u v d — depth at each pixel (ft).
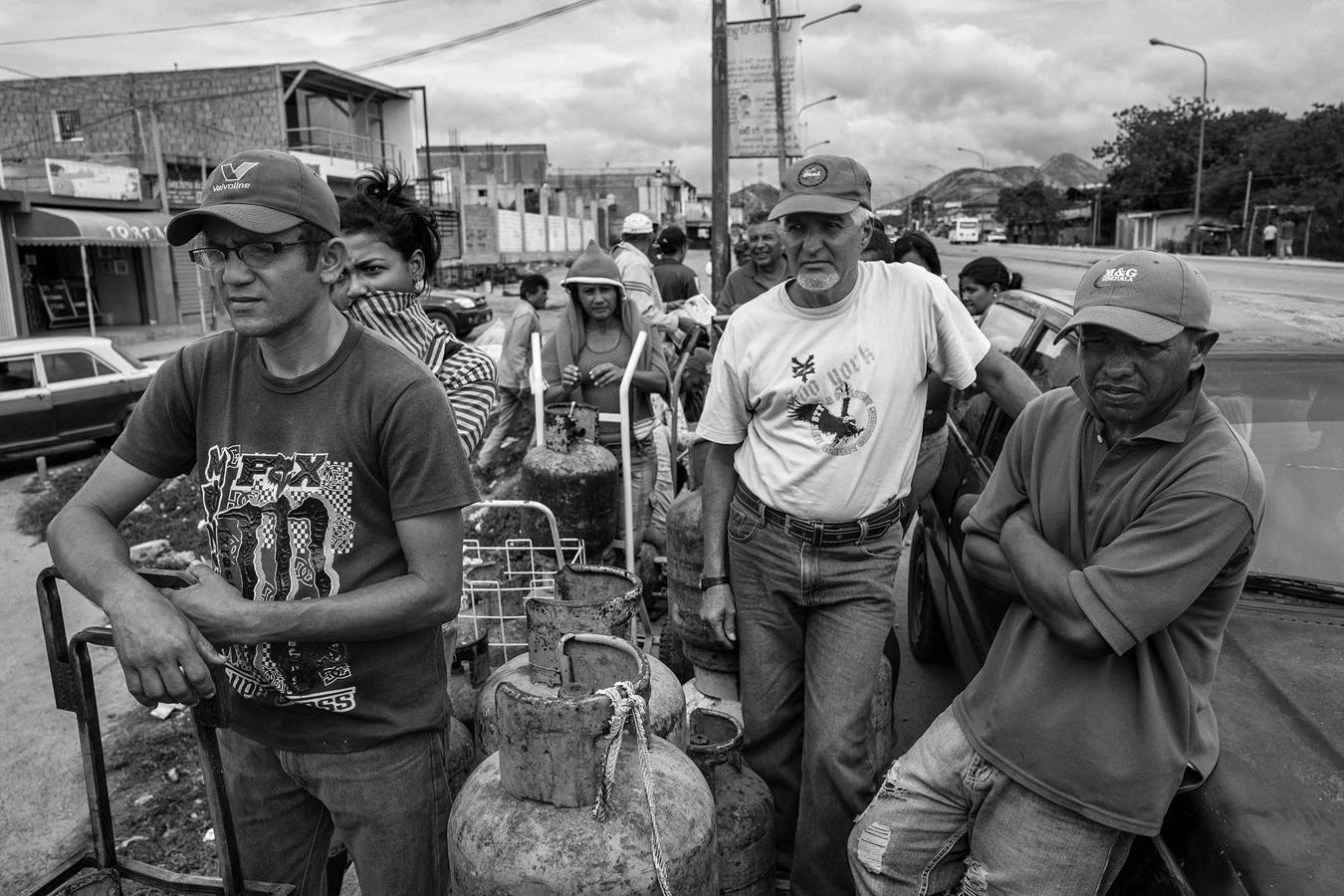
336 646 6.52
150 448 6.82
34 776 14.17
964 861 7.24
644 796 6.58
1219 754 6.23
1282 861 5.34
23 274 76.43
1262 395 9.45
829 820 8.71
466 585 10.72
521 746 6.44
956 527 12.70
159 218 78.48
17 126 112.06
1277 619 7.56
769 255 21.13
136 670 5.80
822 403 8.57
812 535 8.64
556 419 13.39
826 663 8.82
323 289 6.35
